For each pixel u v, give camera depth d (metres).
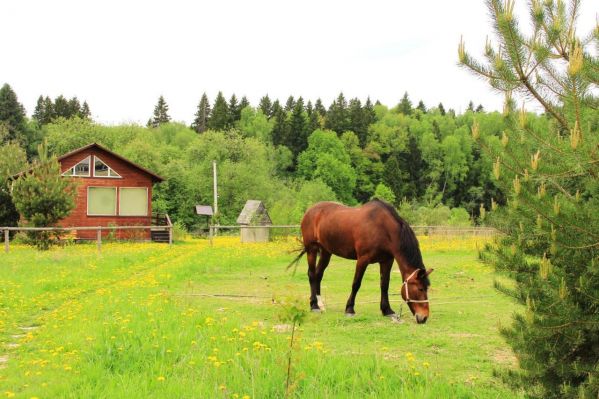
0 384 6.30
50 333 8.91
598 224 4.73
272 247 26.89
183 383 6.04
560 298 4.66
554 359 5.01
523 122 4.99
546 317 4.82
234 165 63.50
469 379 6.73
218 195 61.75
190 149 70.06
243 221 35.88
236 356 6.96
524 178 4.99
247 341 7.88
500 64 5.28
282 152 96.88
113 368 6.87
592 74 4.93
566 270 5.02
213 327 8.77
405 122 126.81
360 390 5.95
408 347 8.36
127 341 7.61
